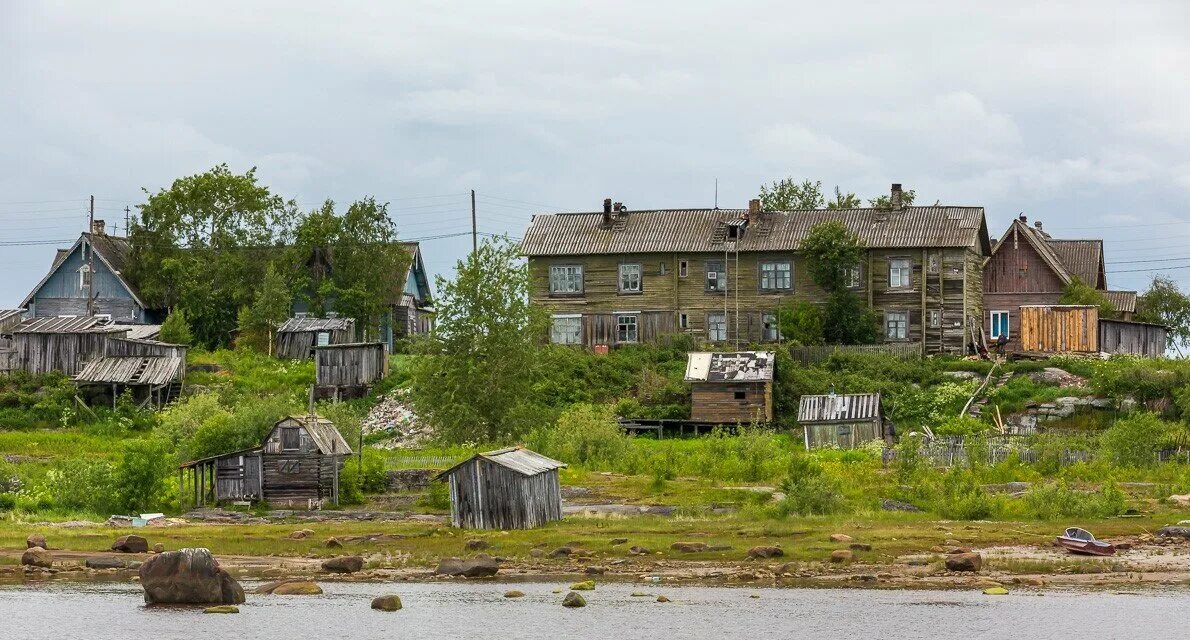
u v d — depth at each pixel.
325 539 55.69
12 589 47.44
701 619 42.12
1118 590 45.19
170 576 45.28
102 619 43.22
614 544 52.94
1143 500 61.88
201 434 71.44
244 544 54.75
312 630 41.72
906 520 57.53
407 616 43.16
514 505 57.47
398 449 82.81
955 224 100.75
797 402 91.38
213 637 40.97
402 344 100.62
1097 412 85.94
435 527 58.38
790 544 51.97
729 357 92.12
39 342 97.38
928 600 44.06
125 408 92.00
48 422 91.00
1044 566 48.31
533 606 44.19
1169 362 90.19
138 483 65.50
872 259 100.69
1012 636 39.94
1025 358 96.94
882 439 83.81
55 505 65.44
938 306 99.25
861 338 99.44
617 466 73.81
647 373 95.19
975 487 59.59
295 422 66.62
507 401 81.88
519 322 82.69
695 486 67.88
